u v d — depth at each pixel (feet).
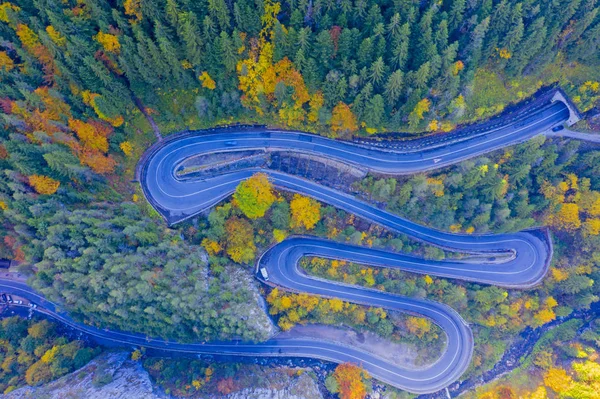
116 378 324.60
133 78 307.17
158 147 348.79
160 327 318.65
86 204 310.86
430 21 288.92
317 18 291.58
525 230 386.11
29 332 338.34
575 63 350.64
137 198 337.72
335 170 362.33
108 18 285.84
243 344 367.25
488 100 352.49
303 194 362.74
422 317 374.84
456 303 374.02
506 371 383.65
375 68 295.07
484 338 382.22
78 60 286.66
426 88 313.32
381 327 368.07
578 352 369.91
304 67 304.09
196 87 330.34
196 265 323.37
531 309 378.94
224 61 303.89
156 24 278.05
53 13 267.18
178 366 346.74
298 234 371.97
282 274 370.53
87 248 285.23
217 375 345.51
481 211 353.31
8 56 285.23
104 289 285.02
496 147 361.92
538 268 383.65
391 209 365.20
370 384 360.69
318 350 370.94
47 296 288.71
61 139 290.15
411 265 383.04
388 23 299.99
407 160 360.89
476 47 309.42
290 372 363.76
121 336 363.56
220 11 279.49
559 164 361.71
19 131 284.00
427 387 367.86
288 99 325.21
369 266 379.55
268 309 361.30
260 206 332.60
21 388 318.45
